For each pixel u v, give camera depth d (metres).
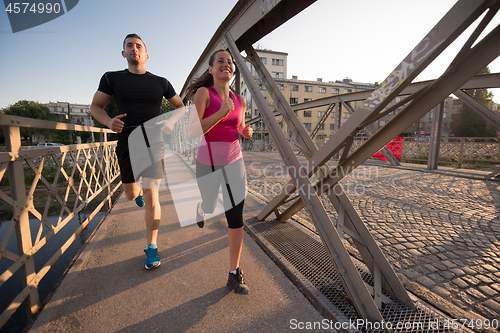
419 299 1.46
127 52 1.74
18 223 1.25
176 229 2.45
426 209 3.43
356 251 2.09
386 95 1.00
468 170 7.23
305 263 1.80
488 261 2.00
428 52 0.86
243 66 2.11
